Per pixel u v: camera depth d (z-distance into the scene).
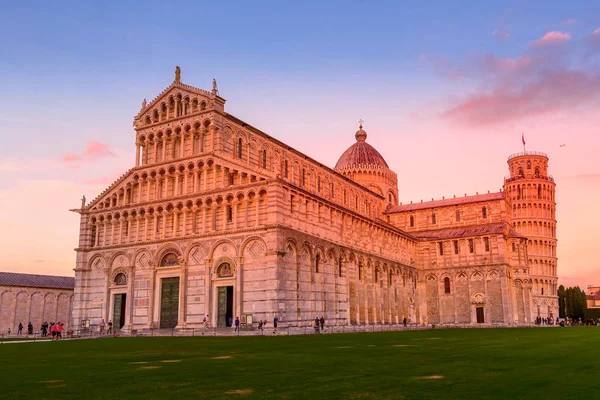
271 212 75.75
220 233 79.31
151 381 21.89
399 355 31.84
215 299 78.81
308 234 81.94
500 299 118.00
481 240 122.62
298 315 76.75
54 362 30.84
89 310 90.56
